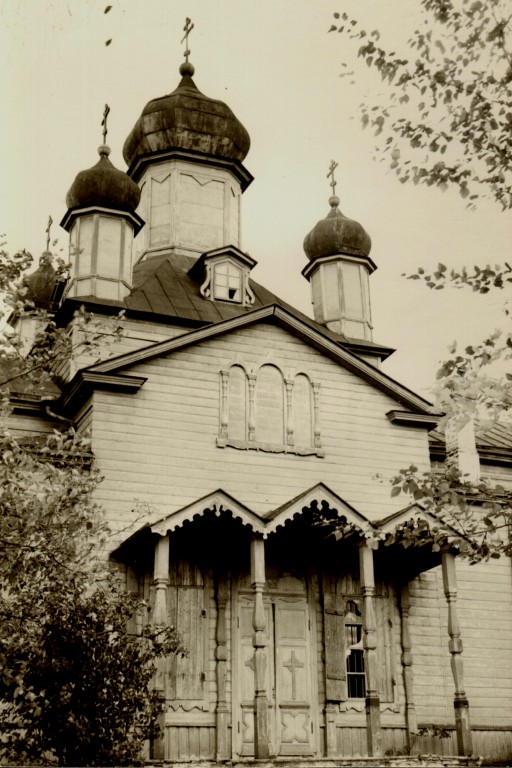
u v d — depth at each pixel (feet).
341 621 71.56
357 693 70.95
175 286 85.97
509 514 39.45
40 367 49.34
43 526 46.55
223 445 71.56
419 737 70.69
